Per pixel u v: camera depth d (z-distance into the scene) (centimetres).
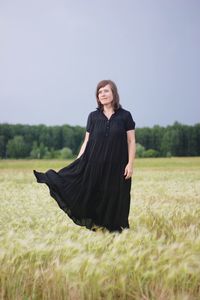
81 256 435
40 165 5138
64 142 11806
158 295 406
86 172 634
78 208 643
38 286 427
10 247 467
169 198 1208
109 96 632
